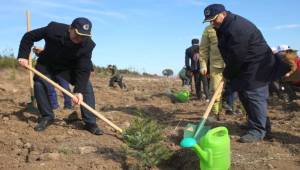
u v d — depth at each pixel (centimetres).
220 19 464
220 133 411
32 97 637
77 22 487
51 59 527
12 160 440
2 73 1398
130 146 425
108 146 479
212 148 384
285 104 807
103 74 1992
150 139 423
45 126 540
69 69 535
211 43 615
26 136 512
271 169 418
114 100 959
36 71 521
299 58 650
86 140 498
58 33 502
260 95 486
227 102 691
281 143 492
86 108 520
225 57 477
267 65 482
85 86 517
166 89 1360
